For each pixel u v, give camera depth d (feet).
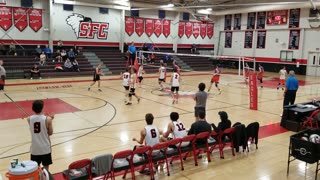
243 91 56.54
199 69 96.12
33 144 16.37
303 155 18.95
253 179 19.24
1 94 47.16
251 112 39.32
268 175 19.89
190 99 47.16
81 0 74.54
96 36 84.02
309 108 31.22
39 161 16.49
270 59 93.61
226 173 20.07
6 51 68.54
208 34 108.27
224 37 107.24
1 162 21.35
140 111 38.24
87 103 42.24
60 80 63.98
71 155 22.86
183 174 19.79
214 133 21.95
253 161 22.33
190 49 104.17
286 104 35.55
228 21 104.68
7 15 70.03
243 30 100.01
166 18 96.89
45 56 70.38
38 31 74.59
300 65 86.28
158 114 36.88
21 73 65.26
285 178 19.47
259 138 28.12
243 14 99.30
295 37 86.48
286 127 31.37
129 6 81.82
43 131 16.40
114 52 84.94
